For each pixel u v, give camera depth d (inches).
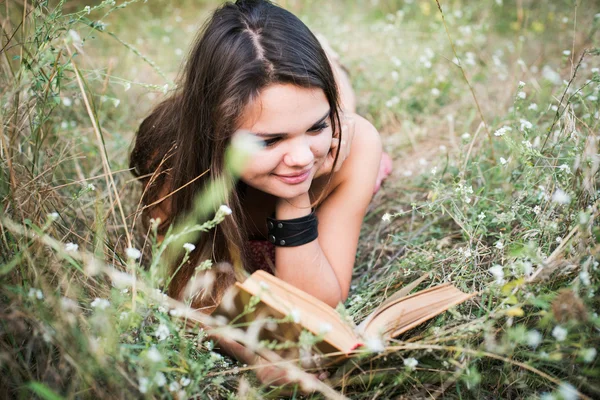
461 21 165.5
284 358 59.7
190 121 68.9
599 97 83.0
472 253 71.4
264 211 81.4
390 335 57.6
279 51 60.0
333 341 54.5
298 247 70.4
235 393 62.4
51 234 66.9
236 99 60.1
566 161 73.9
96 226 66.8
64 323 52.2
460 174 87.4
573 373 57.6
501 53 145.8
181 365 55.9
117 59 154.3
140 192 94.2
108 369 51.1
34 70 63.7
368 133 79.5
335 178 77.1
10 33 90.0
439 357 59.3
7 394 53.8
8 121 67.6
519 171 85.7
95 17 183.3
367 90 142.3
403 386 62.1
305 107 60.5
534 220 71.2
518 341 53.1
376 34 166.1
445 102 137.3
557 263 56.7
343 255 76.2
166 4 200.5
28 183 65.4
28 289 56.9
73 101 109.3
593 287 56.5
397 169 116.7
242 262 73.0
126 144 105.4
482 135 110.0
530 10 169.2
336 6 200.2
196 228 56.8
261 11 63.7
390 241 95.2
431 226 94.1
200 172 70.9
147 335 58.1
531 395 58.0
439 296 61.5
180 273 74.8
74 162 94.7
